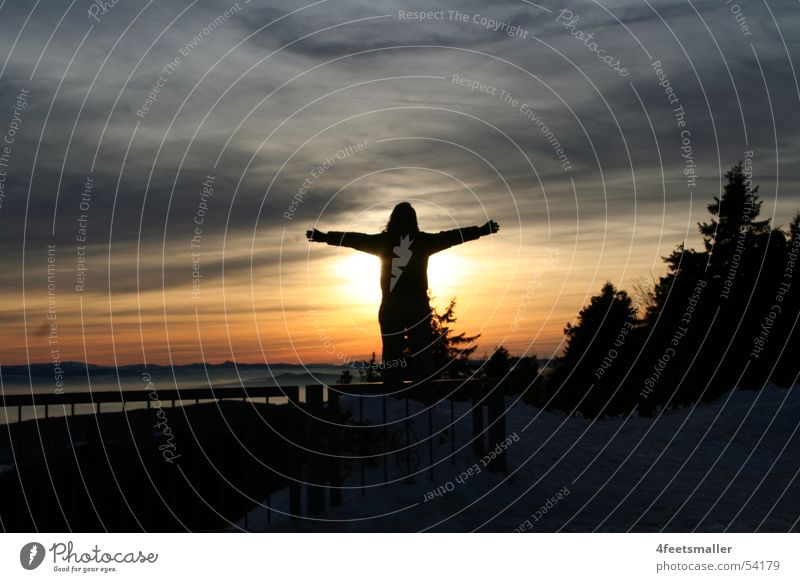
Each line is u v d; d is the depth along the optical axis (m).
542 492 10.55
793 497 11.32
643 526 9.62
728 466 13.87
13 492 9.04
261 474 10.38
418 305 10.87
